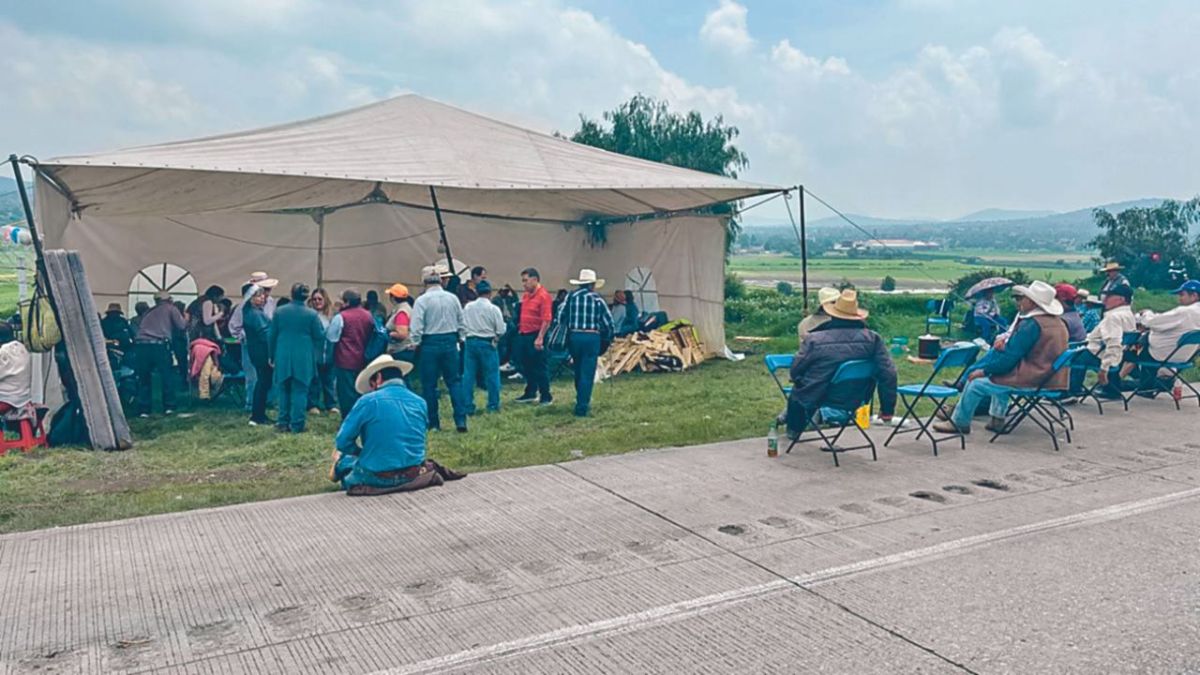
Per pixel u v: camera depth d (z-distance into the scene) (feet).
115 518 18.92
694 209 51.93
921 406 33.09
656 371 45.29
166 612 13.83
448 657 12.30
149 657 12.31
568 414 32.04
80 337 26.43
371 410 20.39
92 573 15.47
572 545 17.01
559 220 58.95
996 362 25.48
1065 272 158.92
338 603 14.20
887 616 13.64
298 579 15.23
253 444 27.40
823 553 16.48
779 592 14.61
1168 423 29.01
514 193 46.21
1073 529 17.87
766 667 11.99
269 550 16.67
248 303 31.07
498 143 40.34
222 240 49.57
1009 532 17.67
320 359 30.66
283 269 51.29
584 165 40.60
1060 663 12.08
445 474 21.62
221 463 24.88
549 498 20.20
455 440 27.25
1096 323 37.68
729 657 12.30
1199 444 25.84
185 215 47.73
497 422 30.45
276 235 50.90
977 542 17.06
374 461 20.42
